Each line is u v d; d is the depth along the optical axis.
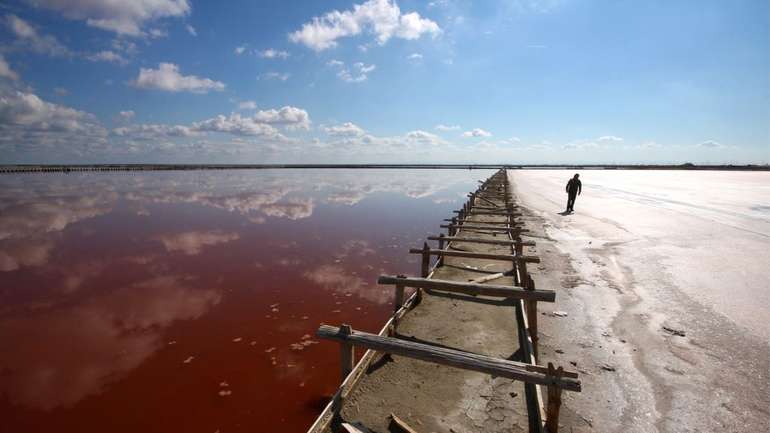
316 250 10.39
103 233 12.95
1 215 16.83
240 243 11.34
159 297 7.08
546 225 13.01
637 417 3.39
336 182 43.16
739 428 3.25
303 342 5.33
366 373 4.04
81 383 4.45
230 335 5.57
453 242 10.23
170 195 26.34
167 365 4.79
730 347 4.59
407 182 43.72
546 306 5.90
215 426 3.73
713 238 10.71
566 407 3.53
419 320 5.37
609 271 7.71
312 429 3.10
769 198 21.81
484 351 4.50
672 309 5.75
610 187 31.53
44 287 7.71
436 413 3.42
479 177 57.78
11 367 4.79
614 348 4.61
